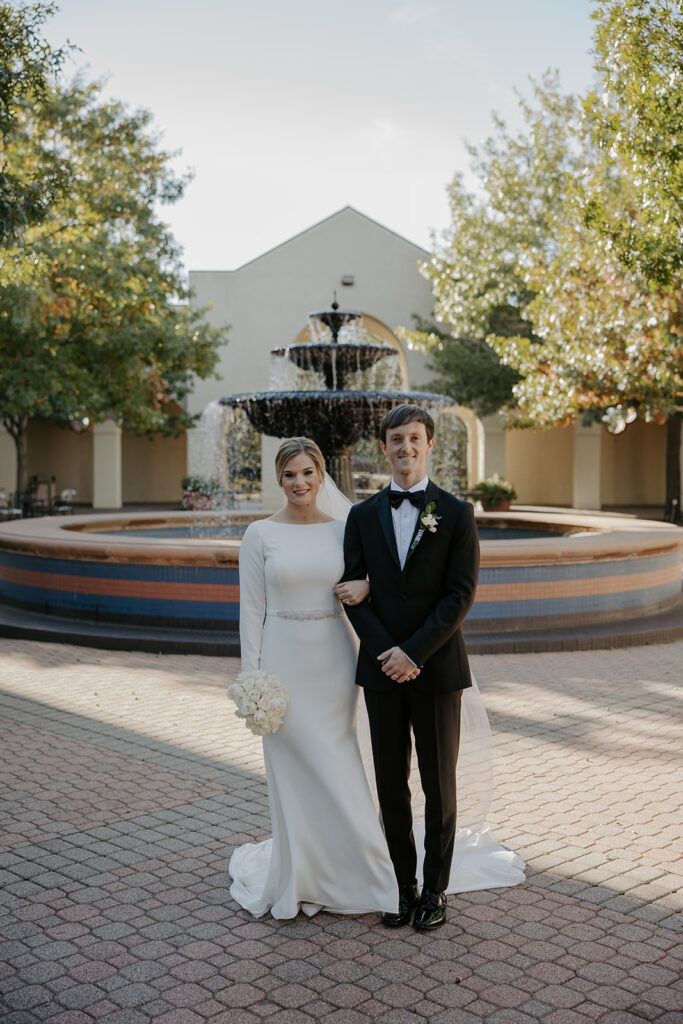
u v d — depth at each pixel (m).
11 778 5.11
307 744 3.53
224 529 14.59
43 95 8.67
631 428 36.34
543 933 3.37
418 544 3.47
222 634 8.81
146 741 5.82
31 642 9.10
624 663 8.03
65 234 17.03
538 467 36.44
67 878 3.85
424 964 3.16
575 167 23.88
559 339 14.99
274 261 29.41
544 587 9.03
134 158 23.91
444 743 3.48
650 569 9.86
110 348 20.89
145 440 37.56
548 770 5.20
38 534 10.36
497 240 23.98
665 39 8.34
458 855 3.90
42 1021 2.81
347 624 3.68
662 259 9.77
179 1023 2.81
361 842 3.52
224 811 4.62
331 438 11.70
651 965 3.13
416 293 29.48
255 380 29.53
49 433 36.56
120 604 9.34
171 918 3.51
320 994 2.97
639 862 3.96
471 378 26.62
